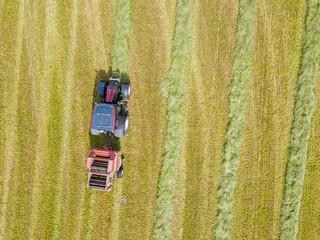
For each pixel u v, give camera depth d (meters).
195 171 11.28
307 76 10.94
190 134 11.29
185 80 11.21
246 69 11.07
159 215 11.16
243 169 11.28
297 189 11.02
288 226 11.05
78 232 11.37
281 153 11.21
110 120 9.71
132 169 11.34
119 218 11.37
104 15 11.23
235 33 11.12
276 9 11.06
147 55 11.28
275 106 11.21
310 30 10.91
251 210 11.26
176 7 11.09
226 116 11.26
